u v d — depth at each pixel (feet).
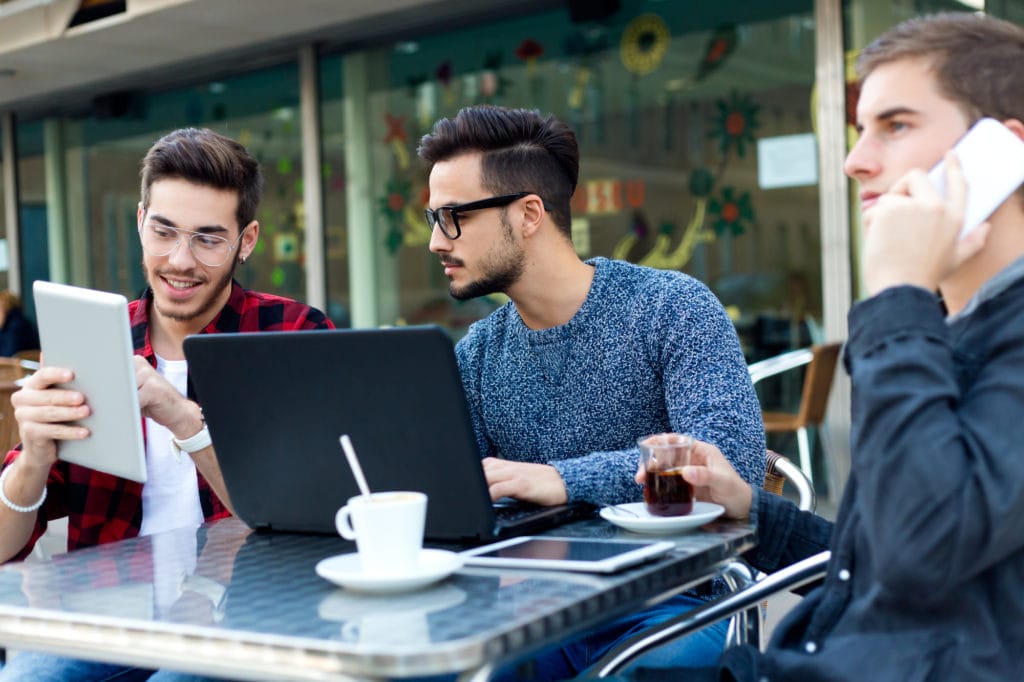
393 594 4.00
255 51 22.20
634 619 5.94
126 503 6.82
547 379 6.48
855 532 4.16
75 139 26.45
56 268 27.04
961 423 3.78
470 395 6.78
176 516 6.82
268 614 3.82
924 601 3.75
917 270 3.97
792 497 11.11
